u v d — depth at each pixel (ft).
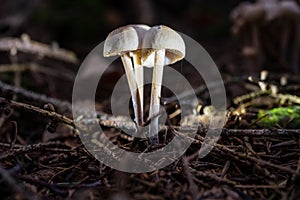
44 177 1.07
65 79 1.93
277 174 1.04
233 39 2.68
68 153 1.13
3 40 1.89
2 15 2.61
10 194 0.97
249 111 1.31
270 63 1.85
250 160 1.04
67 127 1.32
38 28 2.62
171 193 0.97
